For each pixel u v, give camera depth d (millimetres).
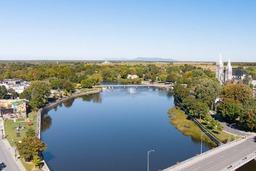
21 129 150750
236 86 198250
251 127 141625
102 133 157750
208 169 91812
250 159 103000
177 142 140125
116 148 131125
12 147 119688
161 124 178500
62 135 153750
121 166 109500
